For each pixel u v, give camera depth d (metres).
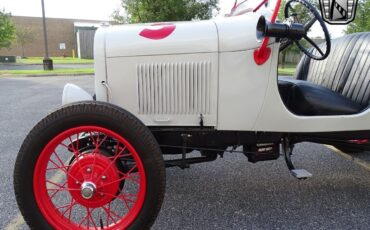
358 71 2.39
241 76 1.95
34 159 1.67
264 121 2.01
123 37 2.00
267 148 2.23
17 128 4.41
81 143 1.98
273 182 2.73
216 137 2.14
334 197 2.49
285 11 2.22
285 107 2.00
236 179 2.79
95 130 1.68
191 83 1.99
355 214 2.25
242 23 1.97
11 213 2.24
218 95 1.99
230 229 2.07
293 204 2.38
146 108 2.05
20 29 28.83
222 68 1.96
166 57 1.98
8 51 30.95
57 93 7.55
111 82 2.02
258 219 2.18
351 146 2.36
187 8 12.05
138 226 1.75
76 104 1.69
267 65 1.93
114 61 1.99
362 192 2.57
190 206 2.34
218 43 1.94
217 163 3.13
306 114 2.15
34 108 5.75
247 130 2.04
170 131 2.10
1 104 6.13
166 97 2.03
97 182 1.79
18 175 1.67
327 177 2.84
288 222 2.15
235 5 2.61
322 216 2.22
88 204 1.84
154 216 1.74
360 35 2.54
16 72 12.85
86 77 11.56
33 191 1.71
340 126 2.09
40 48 33.25
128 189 2.52
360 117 2.10
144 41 1.98
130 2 12.59
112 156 1.85
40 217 1.74
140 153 1.68
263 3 2.20
